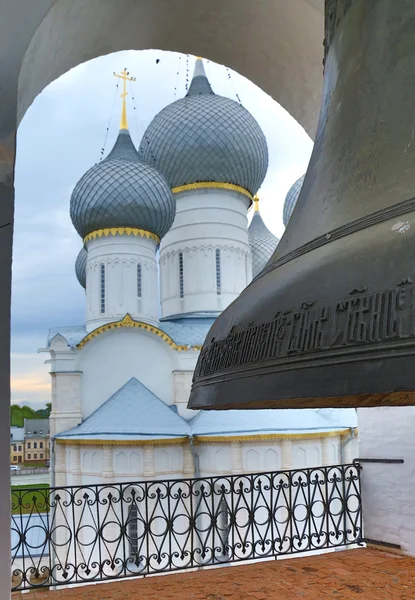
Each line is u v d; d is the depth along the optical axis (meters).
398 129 1.91
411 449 6.38
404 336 1.32
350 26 2.24
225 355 1.97
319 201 2.16
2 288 3.47
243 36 5.71
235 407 2.18
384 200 1.78
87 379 22.61
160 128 28.14
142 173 25.92
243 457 19.17
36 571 6.25
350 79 2.20
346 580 5.64
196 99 28.11
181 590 5.60
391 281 1.42
